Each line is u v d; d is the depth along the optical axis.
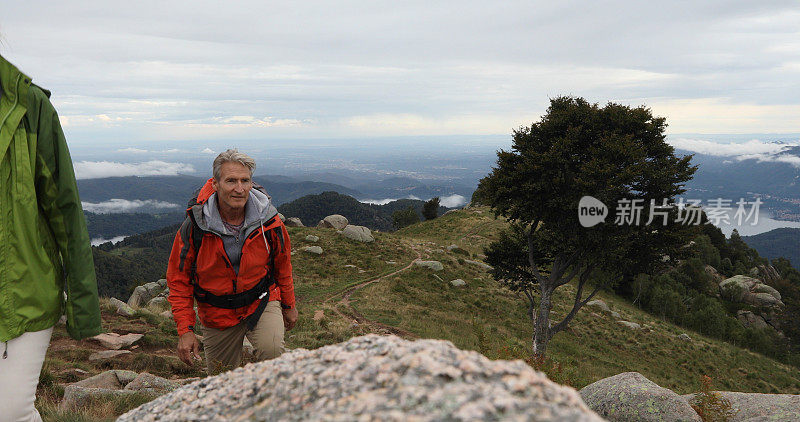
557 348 29.08
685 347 39.00
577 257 21.72
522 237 23.69
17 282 1.84
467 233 63.03
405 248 45.62
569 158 20.53
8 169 1.81
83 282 2.07
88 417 4.23
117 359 8.48
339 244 43.62
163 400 1.74
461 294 36.31
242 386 1.49
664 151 20.73
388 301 31.03
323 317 23.17
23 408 1.90
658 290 65.12
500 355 4.21
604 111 21.06
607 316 42.66
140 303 26.62
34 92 1.89
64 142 2.01
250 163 2.86
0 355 1.82
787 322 76.25
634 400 3.75
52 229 2.01
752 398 4.16
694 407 3.87
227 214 2.95
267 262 3.08
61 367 7.57
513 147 22.62
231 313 3.03
